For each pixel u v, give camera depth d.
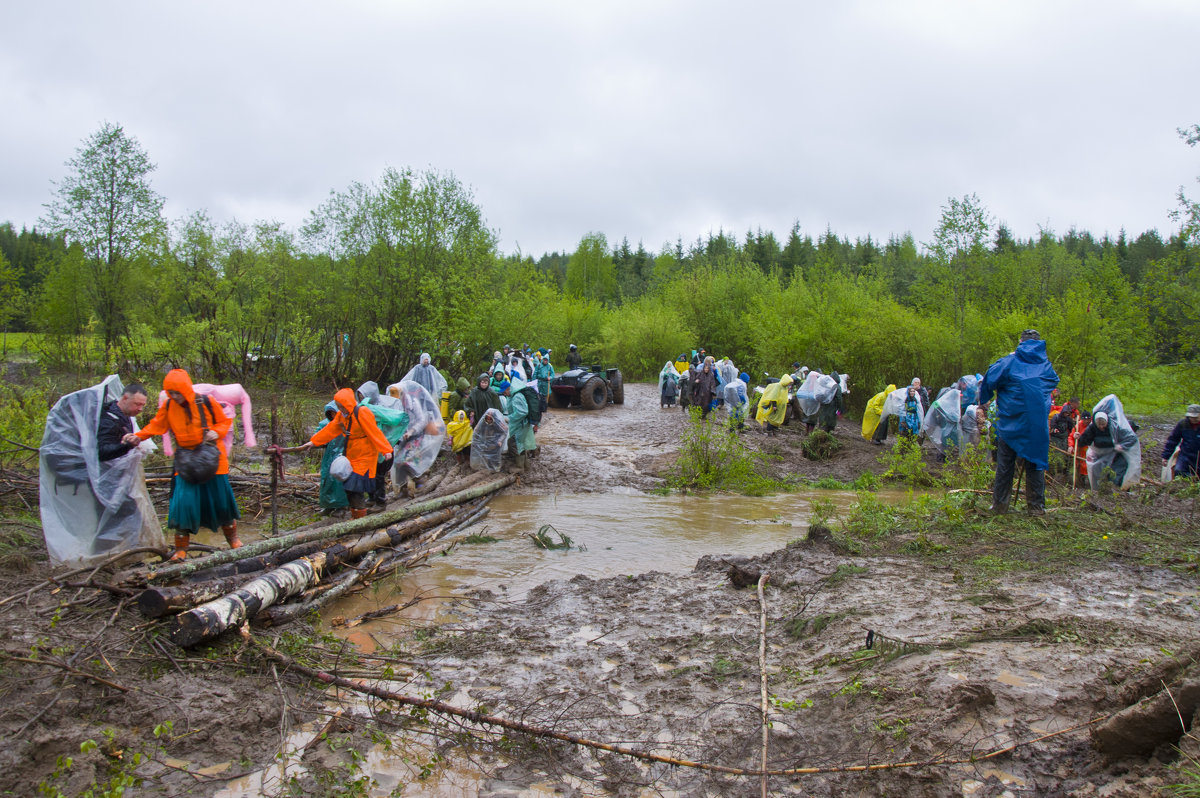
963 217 22.42
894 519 7.82
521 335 22.20
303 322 20.48
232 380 20.27
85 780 3.26
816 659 4.56
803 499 11.16
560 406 20.58
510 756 3.73
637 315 32.88
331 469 7.55
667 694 4.29
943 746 3.31
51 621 4.57
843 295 25.58
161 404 5.87
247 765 3.56
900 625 4.80
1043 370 7.55
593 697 4.29
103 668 4.18
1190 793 2.60
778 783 3.35
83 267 20.70
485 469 11.00
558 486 11.52
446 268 20.94
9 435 8.68
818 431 14.97
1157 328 16.75
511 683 4.51
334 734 3.90
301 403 16.11
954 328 22.39
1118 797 2.79
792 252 50.84
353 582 6.32
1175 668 3.29
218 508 6.10
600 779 3.51
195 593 4.96
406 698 4.12
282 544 6.30
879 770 3.26
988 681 3.76
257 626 5.28
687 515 9.81
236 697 4.13
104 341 19.88
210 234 20.30
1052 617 4.63
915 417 15.35
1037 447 7.49
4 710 3.61
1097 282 20.84
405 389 9.48
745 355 31.39
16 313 21.84
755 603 5.80
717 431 12.87
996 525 7.33
